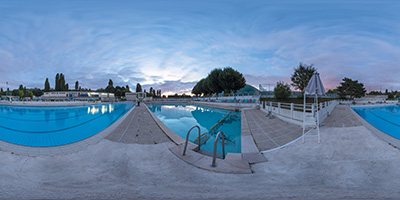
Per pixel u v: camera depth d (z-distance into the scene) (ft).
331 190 9.39
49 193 9.11
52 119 45.68
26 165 13.08
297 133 22.56
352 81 108.17
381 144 16.39
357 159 13.69
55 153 15.55
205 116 54.65
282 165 13.41
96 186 10.05
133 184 10.36
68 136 27.40
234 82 113.60
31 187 9.80
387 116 49.78
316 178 11.05
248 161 14.26
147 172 12.12
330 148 16.37
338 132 21.45
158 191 9.51
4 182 10.30
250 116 42.50
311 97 74.95
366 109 70.49
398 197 8.43
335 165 12.86
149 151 16.40
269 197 8.75
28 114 53.42
